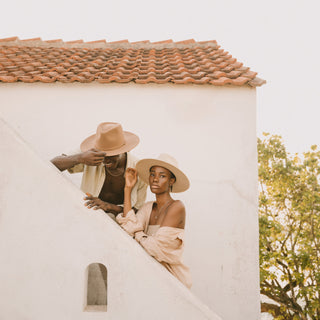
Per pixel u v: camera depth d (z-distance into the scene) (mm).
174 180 3363
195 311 2557
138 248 2668
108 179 3703
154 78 5473
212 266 5145
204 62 6695
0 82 5660
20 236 2684
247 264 5152
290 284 10359
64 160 3166
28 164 2732
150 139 5523
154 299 2586
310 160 10641
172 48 8523
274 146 11086
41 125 5617
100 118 5605
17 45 8602
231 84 5473
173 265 3012
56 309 2631
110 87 5641
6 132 2762
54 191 2709
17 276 2662
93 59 7242
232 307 5055
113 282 2621
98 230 2664
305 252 9883
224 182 5359
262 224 10148
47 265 2662
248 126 5441
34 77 5547
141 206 3672
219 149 5426
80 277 2637
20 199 2713
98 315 2609
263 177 11102
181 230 2969
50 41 8680
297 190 10875
